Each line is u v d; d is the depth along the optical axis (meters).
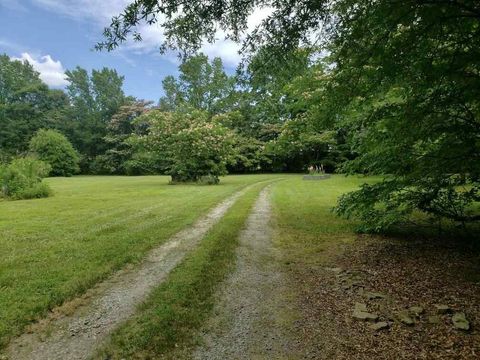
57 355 2.85
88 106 52.38
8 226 7.84
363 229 6.22
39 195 14.02
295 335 3.12
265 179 25.17
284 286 4.30
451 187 4.98
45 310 3.58
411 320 3.25
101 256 5.43
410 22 3.41
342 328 3.22
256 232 7.29
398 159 5.34
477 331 3.02
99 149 49.81
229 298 3.95
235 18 3.80
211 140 21.72
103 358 2.80
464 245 5.46
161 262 5.30
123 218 8.91
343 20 3.51
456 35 3.74
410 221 6.91
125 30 3.50
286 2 3.44
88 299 3.95
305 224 7.81
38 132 41.41
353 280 4.38
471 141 4.22
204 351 2.89
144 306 3.71
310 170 28.03
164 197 13.75
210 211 10.11
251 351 2.88
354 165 6.24
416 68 3.89
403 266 4.73
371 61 3.93
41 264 5.03
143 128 48.22
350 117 6.02
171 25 3.98
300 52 4.06
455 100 4.14
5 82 48.66
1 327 3.19
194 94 38.34
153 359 2.78
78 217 9.08
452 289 3.90
